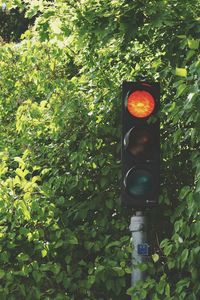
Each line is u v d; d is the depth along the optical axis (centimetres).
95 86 713
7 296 646
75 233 671
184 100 556
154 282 583
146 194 563
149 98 566
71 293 662
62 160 711
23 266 641
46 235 667
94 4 644
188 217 573
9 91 852
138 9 623
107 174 685
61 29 661
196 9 635
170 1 627
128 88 568
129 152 565
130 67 709
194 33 625
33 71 771
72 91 720
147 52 701
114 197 688
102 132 681
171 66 638
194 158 571
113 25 625
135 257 595
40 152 727
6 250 659
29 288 650
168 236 680
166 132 652
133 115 565
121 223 667
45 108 725
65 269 666
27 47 785
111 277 633
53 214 663
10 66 848
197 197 546
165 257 625
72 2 656
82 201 698
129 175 563
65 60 785
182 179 670
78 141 701
